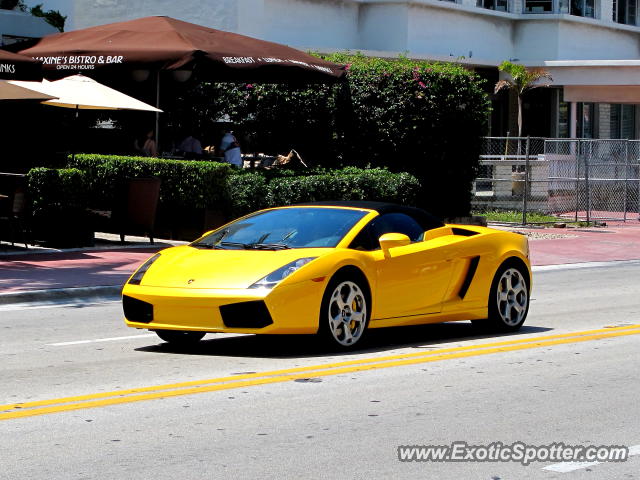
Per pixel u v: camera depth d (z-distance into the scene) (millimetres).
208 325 10742
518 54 45531
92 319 14258
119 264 19531
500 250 12922
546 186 37469
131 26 26266
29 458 7023
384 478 6680
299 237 11680
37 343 12094
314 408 8609
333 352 11328
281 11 36656
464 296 12531
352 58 30344
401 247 11836
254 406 8656
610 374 10258
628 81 43031
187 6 34875
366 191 25641
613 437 7758
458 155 29453
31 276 17703
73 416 8258
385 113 28969
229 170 23688
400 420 8211
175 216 23734
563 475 6797
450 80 29016
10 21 29359
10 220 20672
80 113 30672
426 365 10680
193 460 7012
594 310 15758
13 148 28125
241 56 24703
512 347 11922
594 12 47906
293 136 30125
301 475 6703
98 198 24359
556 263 23875
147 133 29156
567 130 46406
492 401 8961
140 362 10773
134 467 6828
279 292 10562
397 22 39438
